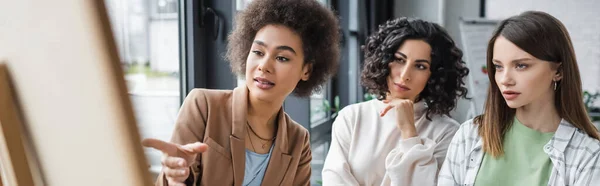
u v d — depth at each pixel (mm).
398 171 1248
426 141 1303
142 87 1475
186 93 1805
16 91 405
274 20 909
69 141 397
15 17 383
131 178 384
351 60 3748
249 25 937
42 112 402
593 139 1056
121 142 376
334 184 1297
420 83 1336
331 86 3566
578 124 1074
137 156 381
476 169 1129
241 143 918
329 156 1385
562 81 1062
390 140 1353
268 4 914
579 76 1071
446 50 1349
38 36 376
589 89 4078
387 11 4203
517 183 1080
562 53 1032
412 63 1320
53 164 418
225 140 917
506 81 1041
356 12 3711
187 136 890
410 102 1318
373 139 1363
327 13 977
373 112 1415
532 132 1096
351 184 1295
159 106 1593
